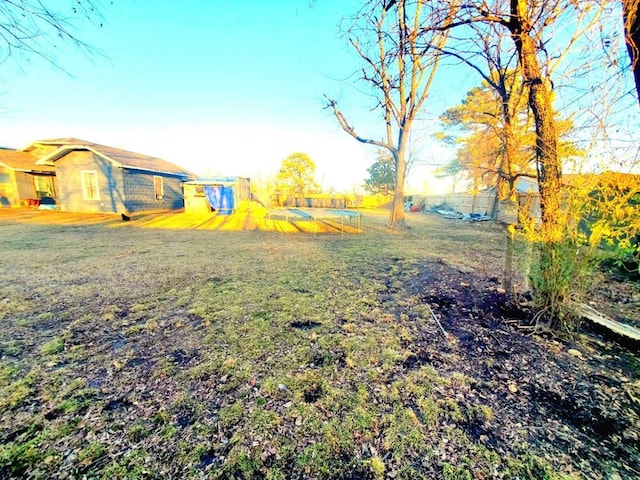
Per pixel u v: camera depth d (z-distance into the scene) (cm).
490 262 567
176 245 705
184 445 141
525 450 140
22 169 1445
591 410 167
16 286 387
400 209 1170
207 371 205
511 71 348
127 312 309
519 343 249
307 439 146
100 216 1252
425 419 160
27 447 137
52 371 202
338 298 359
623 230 235
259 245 733
